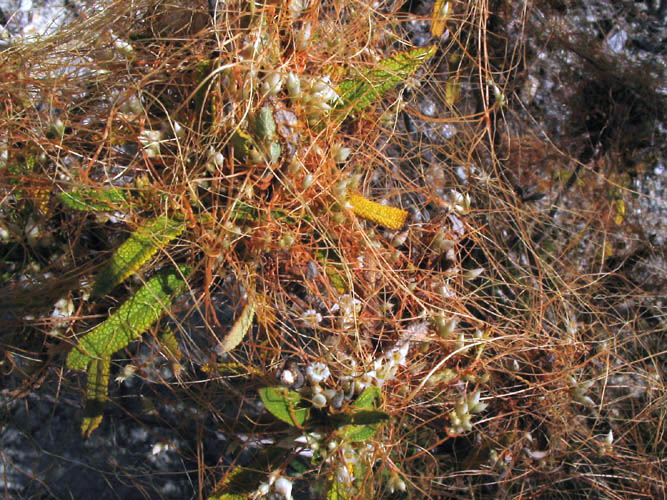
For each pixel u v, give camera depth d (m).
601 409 0.19
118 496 0.18
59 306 0.16
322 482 0.16
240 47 0.15
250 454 0.18
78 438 0.18
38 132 0.17
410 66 0.17
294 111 0.15
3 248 0.17
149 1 0.17
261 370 0.16
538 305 0.19
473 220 0.20
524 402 0.18
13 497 0.18
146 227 0.15
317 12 0.16
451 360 0.17
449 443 0.18
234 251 0.16
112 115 0.16
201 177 0.15
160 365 0.18
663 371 0.19
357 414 0.14
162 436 0.18
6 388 0.18
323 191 0.15
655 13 0.22
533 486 0.18
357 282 0.16
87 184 0.15
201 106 0.15
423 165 0.20
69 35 0.18
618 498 0.18
